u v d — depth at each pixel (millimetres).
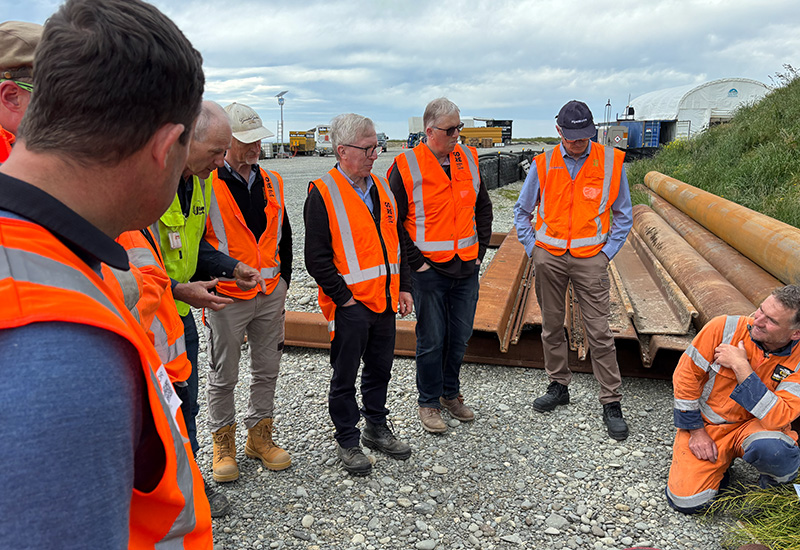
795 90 11961
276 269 3129
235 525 2771
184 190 2566
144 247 1875
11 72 1373
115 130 623
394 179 3445
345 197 2986
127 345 612
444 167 3426
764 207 7105
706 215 6457
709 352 2854
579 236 3658
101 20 614
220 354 2996
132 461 596
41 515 497
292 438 3594
